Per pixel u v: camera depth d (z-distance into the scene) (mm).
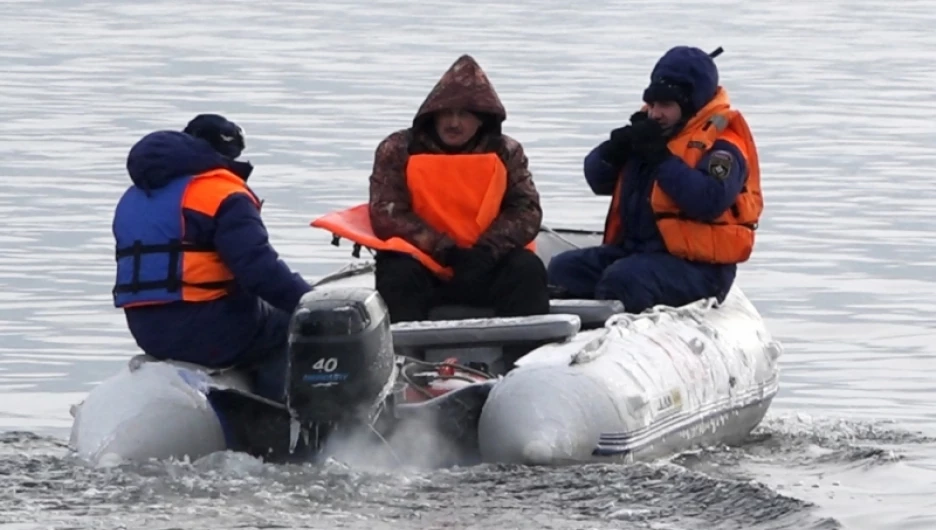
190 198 25234
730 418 28438
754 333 30219
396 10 181250
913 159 75875
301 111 91125
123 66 117125
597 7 191875
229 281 25516
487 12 181000
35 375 37406
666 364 26469
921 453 29781
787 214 60375
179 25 157750
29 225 55344
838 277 50000
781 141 81812
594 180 31625
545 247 34438
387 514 21594
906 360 40156
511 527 21094
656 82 30266
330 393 23312
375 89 103938
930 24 174750
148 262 25281
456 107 28828
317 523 21047
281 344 26125
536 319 26109
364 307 23516
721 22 173125
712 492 22781
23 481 22922
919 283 49312
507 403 24344
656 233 30656
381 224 28891
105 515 21281
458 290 28781
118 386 24828
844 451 28766
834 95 105625
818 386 37406
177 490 22484
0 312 43406
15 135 79062
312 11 178375
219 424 24812
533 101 96188
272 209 58812
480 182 28938
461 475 23500
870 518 23281
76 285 46656
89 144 76188
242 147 26438
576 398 24359
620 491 22781
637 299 29828
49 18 162375
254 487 22672
